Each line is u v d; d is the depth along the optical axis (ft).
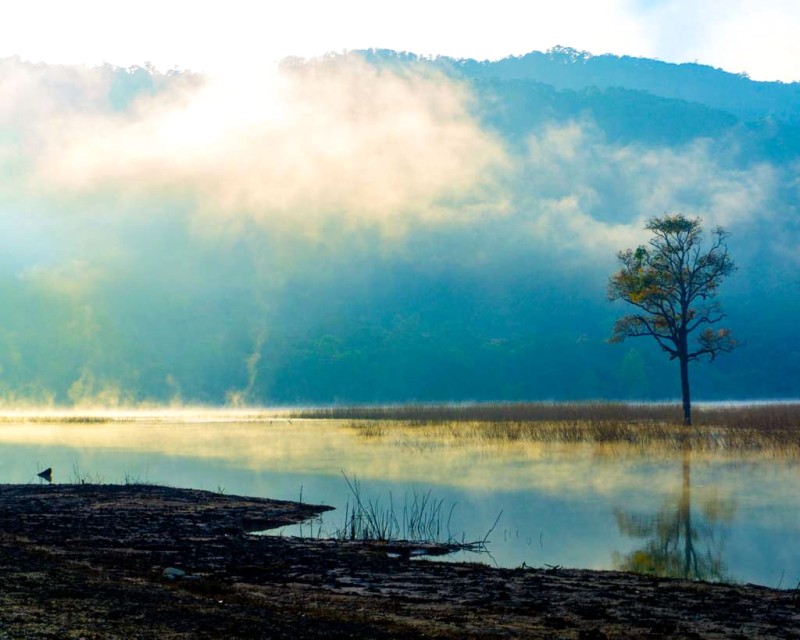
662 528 82.94
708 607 50.55
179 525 80.02
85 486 108.17
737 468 130.93
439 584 56.44
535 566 66.80
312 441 192.24
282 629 40.45
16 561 53.16
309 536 78.18
